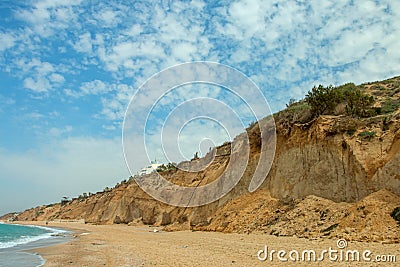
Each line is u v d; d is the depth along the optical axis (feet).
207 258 52.54
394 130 67.72
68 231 184.14
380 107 84.58
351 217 61.00
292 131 93.15
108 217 263.90
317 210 71.31
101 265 53.72
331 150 76.79
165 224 168.45
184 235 100.17
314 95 93.86
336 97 90.53
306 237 63.52
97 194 355.97
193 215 124.67
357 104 85.10
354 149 71.31
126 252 69.10
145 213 203.82
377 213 57.62
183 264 48.44
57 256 68.39
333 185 73.56
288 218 75.20
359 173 68.44
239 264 45.50
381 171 64.54
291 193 83.97
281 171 90.38
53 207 447.83
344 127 76.84
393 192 60.95
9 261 62.18
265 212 85.46
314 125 84.94
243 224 87.51
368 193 65.67
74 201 411.75
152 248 73.51
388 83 118.21
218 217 103.09
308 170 81.76
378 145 68.64
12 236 151.33
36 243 106.11
